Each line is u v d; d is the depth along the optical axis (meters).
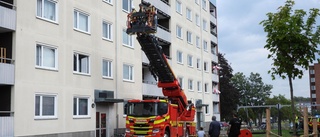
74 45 23.30
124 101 27.81
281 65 16.34
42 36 20.61
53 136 20.73
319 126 31.20
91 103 24.36
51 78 21.02
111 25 27.62
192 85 44.59
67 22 22.83
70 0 23.23
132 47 30.16
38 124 19.70
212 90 51.62
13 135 17.92
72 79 22.81
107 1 27.31
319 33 16.28
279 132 20.11
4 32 18.97
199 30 48.50
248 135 15.93
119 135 25.73
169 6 39.53
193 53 45.62
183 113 24.75
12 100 18.28
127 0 30.08
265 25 16.70
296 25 15.98
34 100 19.59
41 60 20.50
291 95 16.44
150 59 23.06
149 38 21.41
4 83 17.72
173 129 22.50
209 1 55.06
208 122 48.31
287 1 16.75
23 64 19.03
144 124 20.80
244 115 94.06
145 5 21.11
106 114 26.31
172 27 40.03
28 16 19.66
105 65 26.66
